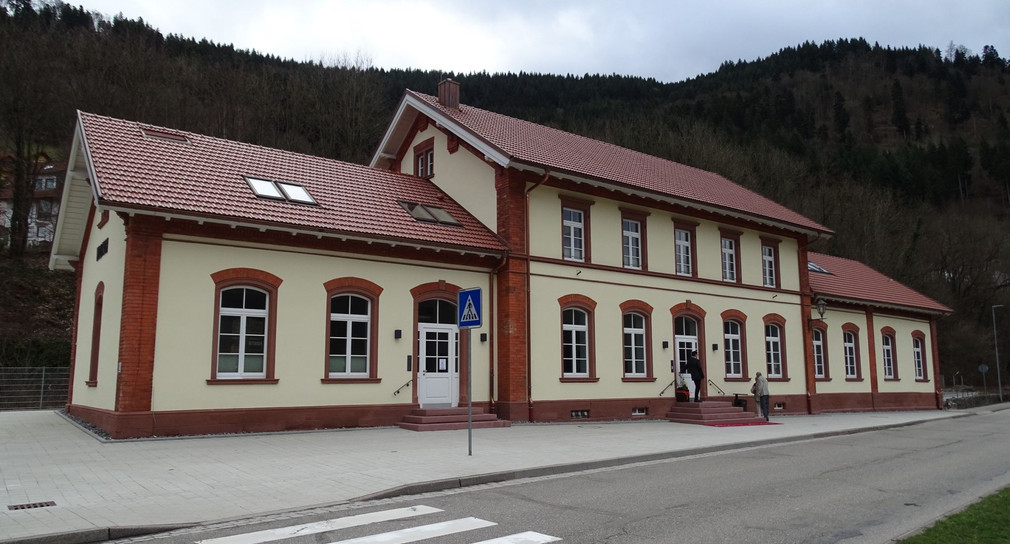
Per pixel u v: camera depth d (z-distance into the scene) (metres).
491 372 19.05
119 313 14.58
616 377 21.14
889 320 33.28
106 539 6.84
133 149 16.08
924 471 11.94
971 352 64.75
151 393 13.78
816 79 115.38
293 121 49.62
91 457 11.53
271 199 16.25
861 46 128.25
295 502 8.30
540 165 19.09
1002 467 12.52
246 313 15.27
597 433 16.70
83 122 16.48
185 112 43.16
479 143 19.72
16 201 37.94
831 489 9.95
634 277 22.09
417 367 17.67
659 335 22.53
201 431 14.23
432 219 19.06
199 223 14.55
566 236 20.81
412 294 17.70
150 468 10.53
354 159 49.41
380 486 9.22
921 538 6.64
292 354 15.60
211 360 14.55
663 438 15.90
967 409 36.72
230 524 7.39
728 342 24.86
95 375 17.52
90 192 19.09
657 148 55.94
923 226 67.88
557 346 19.80
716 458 13.33
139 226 13.92
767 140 69.25
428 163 23.20
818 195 62.88
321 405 15.91
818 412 27.83
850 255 60.59
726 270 25.38
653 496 9.16
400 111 23.42
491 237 19.52
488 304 19.22
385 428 16.50
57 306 34.94
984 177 90.56
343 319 16.67
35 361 29.88
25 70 38.06
